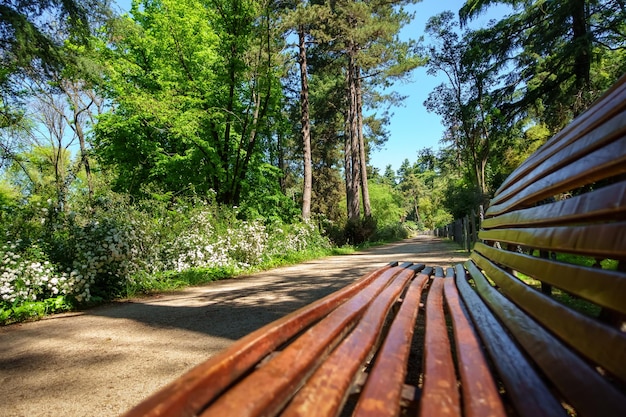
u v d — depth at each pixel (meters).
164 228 10.27
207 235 11.04
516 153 24.12
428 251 17.16
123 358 3.76
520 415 1.26
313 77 31.77
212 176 19.17
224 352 1.30
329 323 1.99
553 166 2.29
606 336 1.18
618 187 1.28
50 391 3.01
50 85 12.20
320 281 8.75
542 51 15.56
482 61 18.33
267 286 8.27
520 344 1.93
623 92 1.48
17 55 9.98
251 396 1.05
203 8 16.75
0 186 23.66
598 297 1.30
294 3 19.38
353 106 31.58
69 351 4.06
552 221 1.99
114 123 19.12
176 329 4.82
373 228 28.84
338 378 1.36
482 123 21.66
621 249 1.15
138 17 19.72
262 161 23.48
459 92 24.86
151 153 19.64
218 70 18.47
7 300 5.82
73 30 10.83
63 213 7.56
